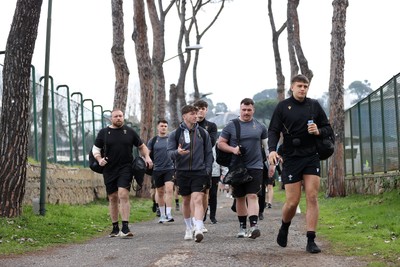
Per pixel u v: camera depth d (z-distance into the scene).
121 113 11.56
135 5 27.92
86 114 24.75
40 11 13.06
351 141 23.78
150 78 28.59
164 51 35.41
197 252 9.02
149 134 28.83
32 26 12.93
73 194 20.62
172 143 10.73
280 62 35.84
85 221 14.63
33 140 18.39
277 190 34.81
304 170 8.67
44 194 14.66
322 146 8.59
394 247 8.96
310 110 8.63
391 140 18.44
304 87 8.61
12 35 12.88
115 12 24.03
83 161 23.94
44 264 8.54
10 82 12.80
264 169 14.34
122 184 11.59
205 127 12.42
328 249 9.06
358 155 22.70
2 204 12.80
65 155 21.61
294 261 8.02
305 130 8.59
